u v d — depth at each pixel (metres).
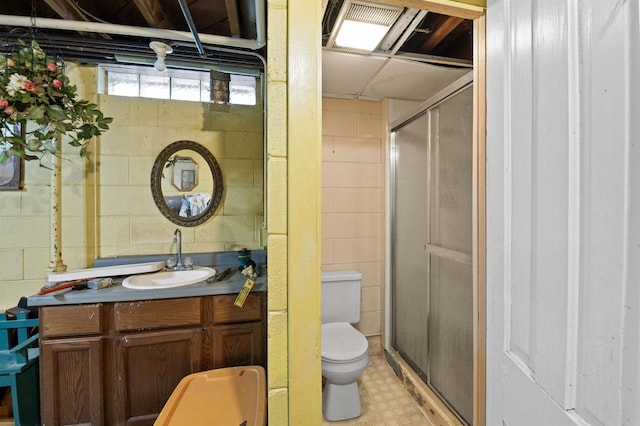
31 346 1.66
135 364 1.56
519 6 0.63
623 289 0.40
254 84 2.24
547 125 0.54
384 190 2.48
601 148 0.44
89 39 1.67
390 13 1.36
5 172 1.83
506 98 0.68
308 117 0.63
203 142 2.12
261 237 2.18
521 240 0.63
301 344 0.63
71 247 1.92
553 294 0.53
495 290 0.73
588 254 0.46
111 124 1.97
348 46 1.64
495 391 0.73
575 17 0.48
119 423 1.54
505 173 0.68
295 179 0.63
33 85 1.40
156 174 2.03
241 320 1.67
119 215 1.99
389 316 2.46
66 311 1.48
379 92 2.31
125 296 1.53
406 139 2.25
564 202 0.50
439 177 1.81
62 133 1.53
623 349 0.40
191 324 1.61
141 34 1.48
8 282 1.84
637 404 0.38
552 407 0.53
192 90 2.16
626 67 0.40
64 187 1.90
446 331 1.74
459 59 1.79
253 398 1.14
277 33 0.62
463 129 1.59
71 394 1.49
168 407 1.10
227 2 1.36
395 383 2.16
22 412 1.48
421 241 2.04
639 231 0.38
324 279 2.23
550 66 0.53
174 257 2.02
